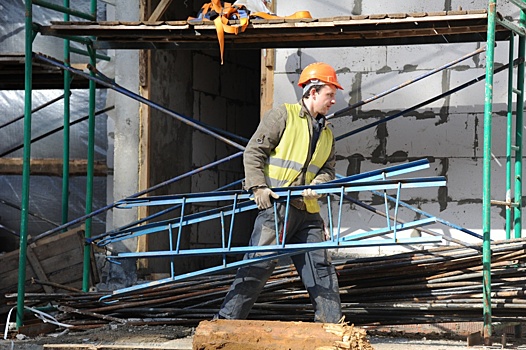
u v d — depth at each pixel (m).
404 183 10.65
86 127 21.69
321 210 16.86
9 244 21.98
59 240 17.17
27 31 14.20
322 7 16.95
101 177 21.52
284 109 11.39
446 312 12.84
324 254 11.34
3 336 13.67
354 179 10.90
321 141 11.54
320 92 11.30
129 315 14.41
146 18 18.70
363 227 16.56
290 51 17.14
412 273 13.02
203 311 13.98
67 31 14.20
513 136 15.71
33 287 16.92
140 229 12.45
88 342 12.39
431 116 16.33
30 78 14.21
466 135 16.12
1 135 22.19
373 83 16.66
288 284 13.62
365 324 13.23
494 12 11.88
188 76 20.34
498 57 15.84
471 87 16.11
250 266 11.46
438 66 16.28
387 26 13.16
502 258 12.66
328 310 11.11
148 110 18.53
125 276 18.53
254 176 11.16
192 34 13.99
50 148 21.89
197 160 20.70
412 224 10.61
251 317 13.67
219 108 21.84
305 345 9.71
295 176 11.31
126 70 18.80
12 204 20.88
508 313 12.55
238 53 22.95
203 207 20.94
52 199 21.80
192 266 20.33
